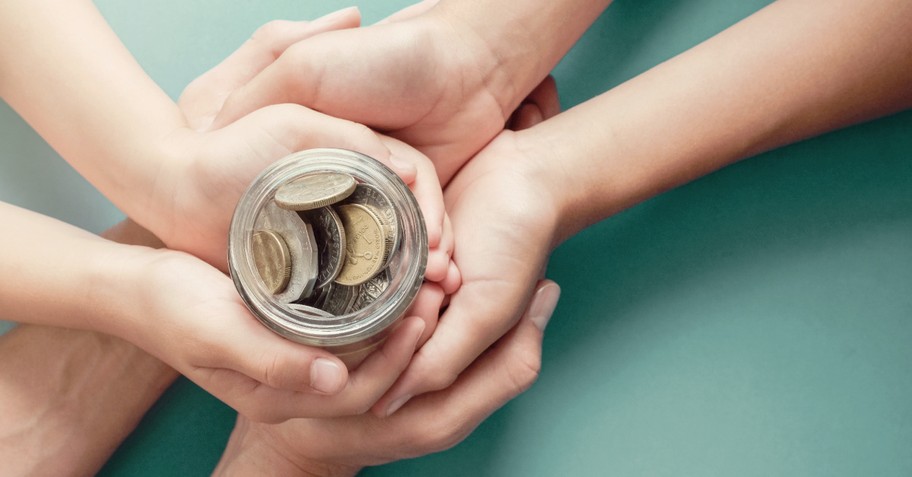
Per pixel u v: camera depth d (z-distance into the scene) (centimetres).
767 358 59
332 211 47
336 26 57
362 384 50
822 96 54
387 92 53
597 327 59
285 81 53
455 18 53
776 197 59
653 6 60
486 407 54
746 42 54
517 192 52
